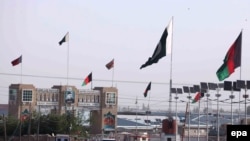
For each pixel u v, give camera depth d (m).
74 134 133.38
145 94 96.75
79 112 154.75
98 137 139.38
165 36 53.44
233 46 49.12
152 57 54.38
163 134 67.25
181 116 142.88
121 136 133.62
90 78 124.38
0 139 138.25
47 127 132.00
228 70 49.41
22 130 135.50
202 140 114.06
